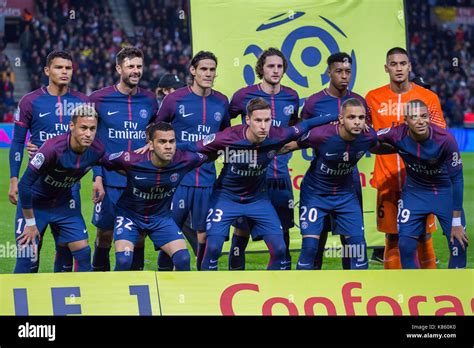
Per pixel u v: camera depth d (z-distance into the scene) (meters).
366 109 13.80
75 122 11.85
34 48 47.00
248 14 15.60
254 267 15.74
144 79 46.50
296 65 15.78
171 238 12.48
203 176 14.02
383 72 15.97
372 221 16.31
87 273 11.26
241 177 12.76
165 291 11.27
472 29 51.53
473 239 18.38
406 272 11.65
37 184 12.36
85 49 47.00
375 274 11.60
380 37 15.96
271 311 11.33
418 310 11.52
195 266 15.73
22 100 13.24
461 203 13.09
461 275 11.72
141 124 13.79
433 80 47.88
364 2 15.92
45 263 15.69
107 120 13.66
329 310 11.40
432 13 51.16
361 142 12.90
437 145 12.88
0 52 47.81
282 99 13.98
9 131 36.09
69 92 13.45
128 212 12.52
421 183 13.28
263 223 12.90
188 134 13.75
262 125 12.25
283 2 15.70
